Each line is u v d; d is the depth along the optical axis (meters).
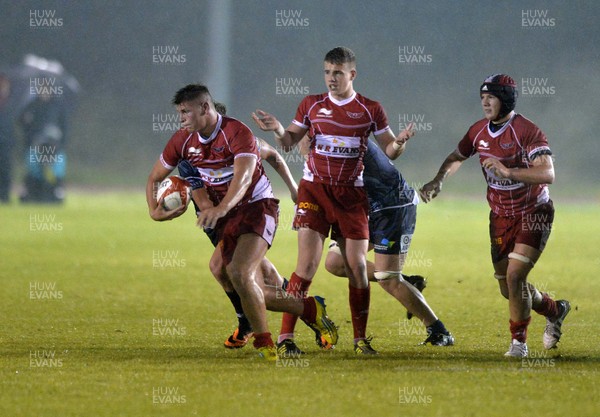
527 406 21.23
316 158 29.48
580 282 48.50
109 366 26.09
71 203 104.19
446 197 116.62
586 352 29.19
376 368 25.75
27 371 25.33
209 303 41.38
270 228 27.83
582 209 101.31
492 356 28.20
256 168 28.31
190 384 23.50
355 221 29.12
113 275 50.97
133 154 144.00
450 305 40.59
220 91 154.00
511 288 28.31
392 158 28.94
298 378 24.22
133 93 153.50
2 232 73.88
